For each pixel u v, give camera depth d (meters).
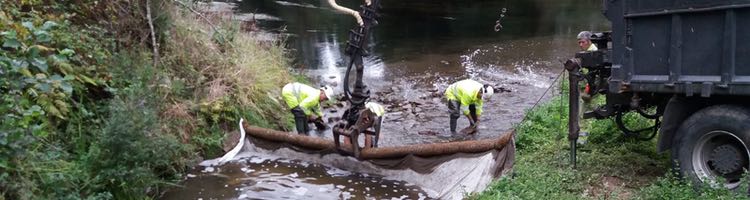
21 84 4.61
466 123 8.98
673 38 5.05
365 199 5.78
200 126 7.17
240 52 8.98
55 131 5.53
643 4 5.18
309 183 6.18
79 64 6.36
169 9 8.11
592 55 5.80
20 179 4.39
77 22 7.15
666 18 5.08
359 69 7.14
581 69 6.22
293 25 17.98
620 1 5.37
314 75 11.98
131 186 5.38
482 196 5.32
